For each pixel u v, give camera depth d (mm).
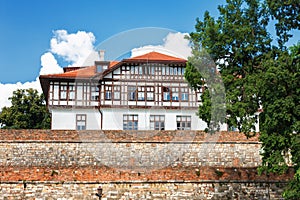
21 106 55594
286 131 22078
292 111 21859
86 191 26484
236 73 25359
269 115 22375
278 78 21703
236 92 23734
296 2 24719
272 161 22406
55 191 26391
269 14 25375
